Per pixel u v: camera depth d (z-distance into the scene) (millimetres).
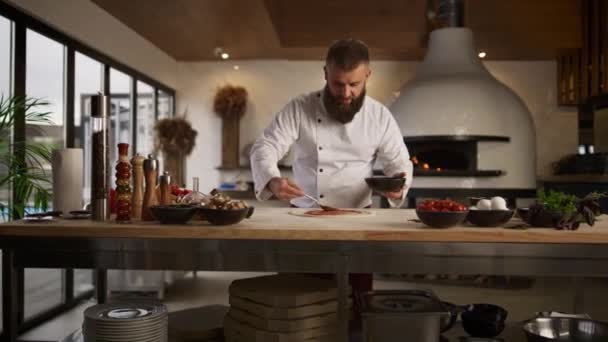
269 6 4922
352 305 2072
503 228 1691
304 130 2578
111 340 1660
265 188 2328
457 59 5734
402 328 1624
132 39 5398
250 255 1665
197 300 4297
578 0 5898
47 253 1719
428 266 1632
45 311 3910
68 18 4051
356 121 2545
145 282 4316
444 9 5859
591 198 1738
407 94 5805
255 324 1798
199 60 6898
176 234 1666
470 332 1933
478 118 5504
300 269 1653
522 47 6000
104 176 1891
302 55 6574
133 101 5645
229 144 6789
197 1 4508
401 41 6012
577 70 6098
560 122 6656
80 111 4445
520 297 4484
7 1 3367
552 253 1605
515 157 5648
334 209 2207
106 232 1688
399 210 2254
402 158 2602
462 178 5551
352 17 6020
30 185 3115
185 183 6914
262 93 6891
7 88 3514
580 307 2346
